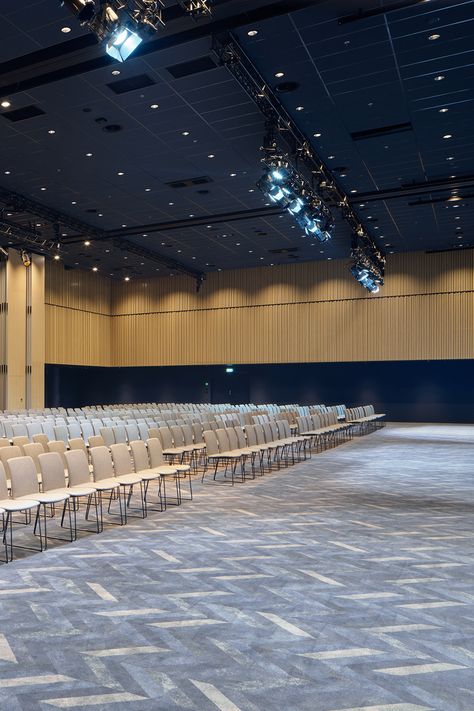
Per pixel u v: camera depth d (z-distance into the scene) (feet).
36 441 29.07
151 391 88.38
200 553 17.80
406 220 56.65
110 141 37.91
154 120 35.01
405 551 17.98
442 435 58.54
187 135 37.27
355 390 78.48
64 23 25.71
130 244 65.21
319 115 34.94
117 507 24.58
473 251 68.90
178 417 46.24
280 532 20.31
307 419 45.42
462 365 73.72
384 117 35.32
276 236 62.39
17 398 64.80
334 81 31.12
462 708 9.29
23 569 16.35
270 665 10.69
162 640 11.75
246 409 63.77
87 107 33.06
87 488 20.56
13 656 11.11
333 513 23.31
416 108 34.22
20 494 18.95
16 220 55.06
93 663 10.81
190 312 82.89
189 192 48.24
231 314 80.48
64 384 84.64
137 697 9.63
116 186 46.57
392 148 39.78
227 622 12.63
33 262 67.51
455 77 30.83
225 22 25.85
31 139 37.27
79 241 62.23
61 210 52.85
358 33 26.86
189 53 27.99
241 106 33.58
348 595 14.24
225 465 36.73
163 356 84.07
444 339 69.92
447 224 58.29
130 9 21.11
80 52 27.76
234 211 53.57
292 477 32.58
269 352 78.13
